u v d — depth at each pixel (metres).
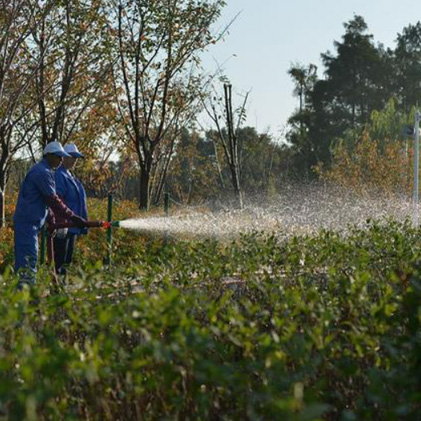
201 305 9.27
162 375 7.34
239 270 11.73
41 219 15.30
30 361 6.32
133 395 7.42
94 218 26.30
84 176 45.97
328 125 110.38
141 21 32.31
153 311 7.36
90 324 8.44
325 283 11.72
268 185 70.88
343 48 113.19
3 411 6.59
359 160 53.69
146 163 33.66
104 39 30.67
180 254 12.22
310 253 12.52
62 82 30.41
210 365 6.66
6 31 26.39
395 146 54.12
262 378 7.25
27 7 27.73
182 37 33.12
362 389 8.01
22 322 7.92
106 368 6.91
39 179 15.16
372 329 8.03
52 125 34.81
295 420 5.70
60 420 7.07
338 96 113.38
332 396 7.66
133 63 33.03
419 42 121.06
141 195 33.56
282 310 8.64
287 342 7.45
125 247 22.61
